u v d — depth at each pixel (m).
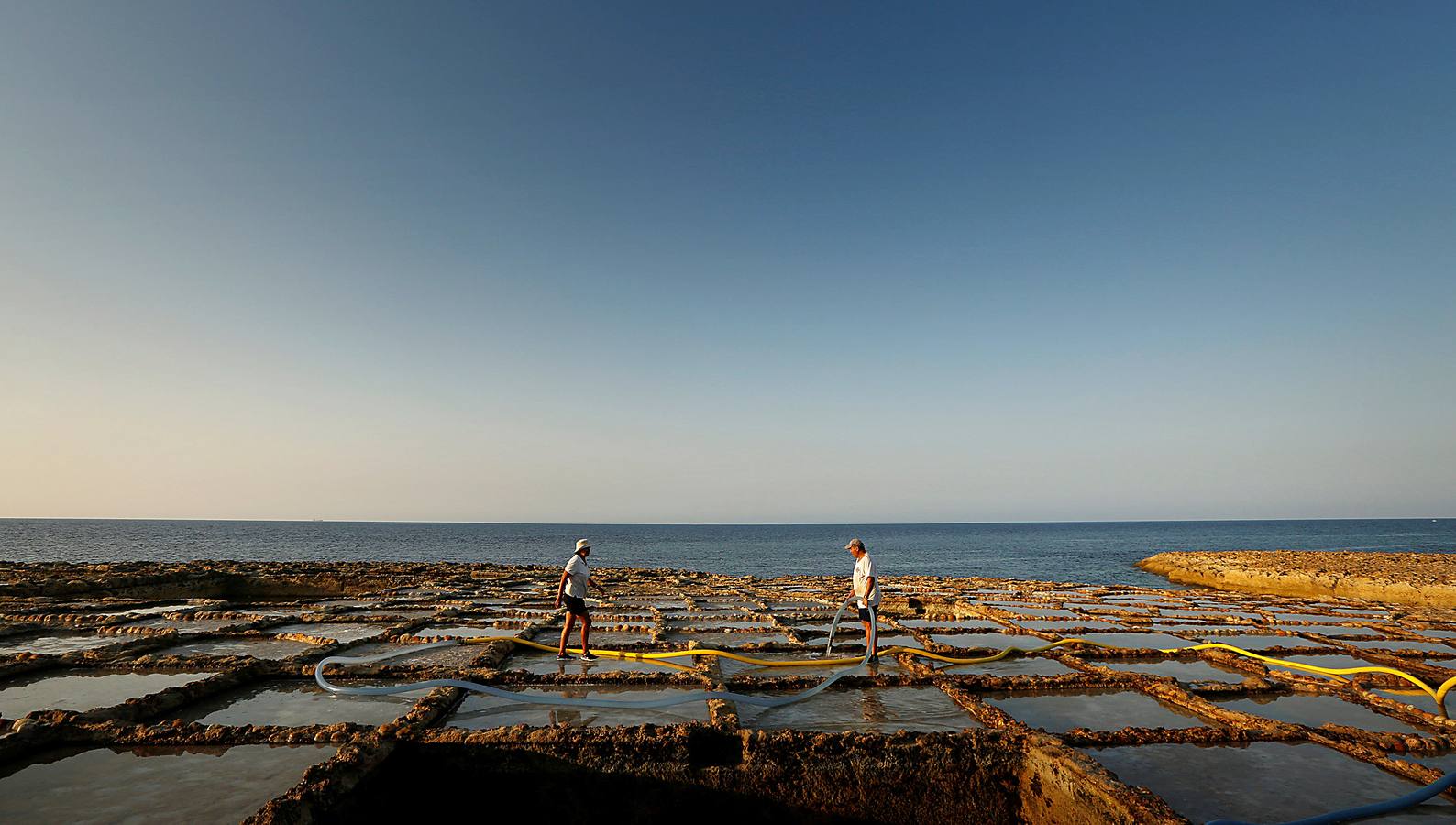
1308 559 32.16
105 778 4.86
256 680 7.58
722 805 5.27
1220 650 9.62
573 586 9.07
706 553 74.62
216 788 4.71
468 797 5.28
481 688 6.91
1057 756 5.15
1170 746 5.82
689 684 7.48
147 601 13.93
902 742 5.56
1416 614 14.06
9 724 5.67
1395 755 5.68
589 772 5.29
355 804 4.59
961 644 10.34
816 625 11.95
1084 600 16.38
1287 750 5.80
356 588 19.09
